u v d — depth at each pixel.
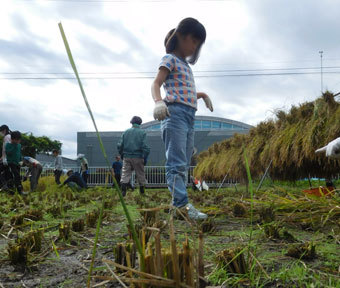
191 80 2.99
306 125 5.27
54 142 38.94
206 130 31.88
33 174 8.58
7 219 3.15
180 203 2.79
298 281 1.22
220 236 2.11
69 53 0.57
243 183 7.96
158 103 2.60
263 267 1.39
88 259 1.62
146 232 1.68
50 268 1.47
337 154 1.96
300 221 2.56
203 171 12.15
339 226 2.29
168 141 2.88
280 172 6.21
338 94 5.04
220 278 1.23
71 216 3.38
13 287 1.23
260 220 2.68
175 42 2.96
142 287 0.83
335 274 1.30
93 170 22.39
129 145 6.32
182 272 0.86
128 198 6.00
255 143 6.86
